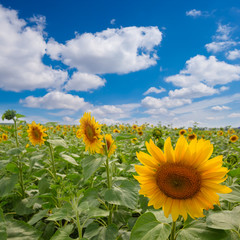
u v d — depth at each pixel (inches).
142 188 79.6
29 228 98.7
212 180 73.2
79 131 164.7
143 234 72.9
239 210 75.2
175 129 614.5
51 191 151.8
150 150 79.7
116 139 131.4
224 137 625.3
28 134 217.9
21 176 181.3
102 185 189.8
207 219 70.7
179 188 77.0
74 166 268.4
